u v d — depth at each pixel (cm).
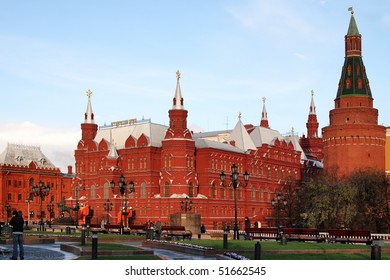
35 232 7662
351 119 15200
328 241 6362
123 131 14762
